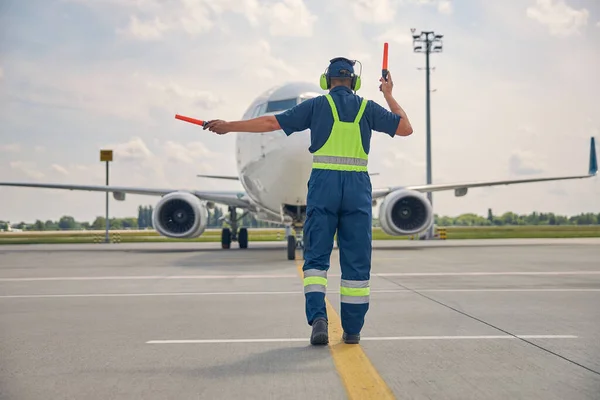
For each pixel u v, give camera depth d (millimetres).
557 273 10617
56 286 9016
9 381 3547
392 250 19453
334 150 4719
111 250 21844
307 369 3791
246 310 6434
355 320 4570
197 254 17891
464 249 20000
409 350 4332
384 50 5055
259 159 13875
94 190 20359
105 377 3627
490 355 4145
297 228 15180
